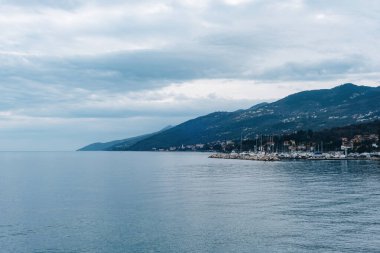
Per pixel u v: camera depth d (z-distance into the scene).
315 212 88.50
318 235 71.06
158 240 69.81
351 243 66.44
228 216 86.31
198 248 65.62
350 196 108.69
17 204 102.88
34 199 111.12
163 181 158.38
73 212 92.06
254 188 130.12
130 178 173.88
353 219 81.44
